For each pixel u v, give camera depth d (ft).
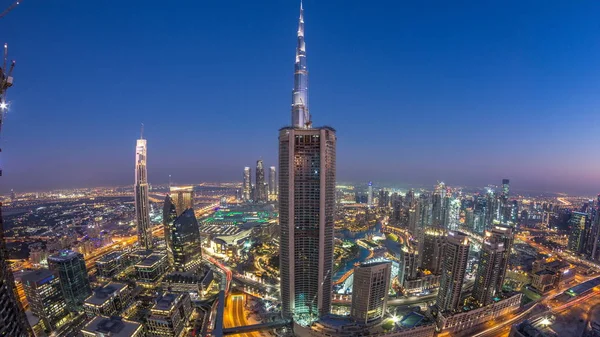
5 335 205.67
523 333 620.90
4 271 220.84
